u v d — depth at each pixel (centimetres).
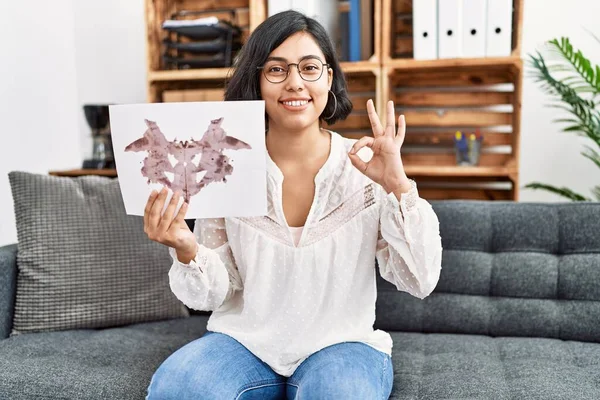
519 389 111
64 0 250
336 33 212
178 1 239
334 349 106
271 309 114
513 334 146
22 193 158
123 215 161
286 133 115
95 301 151
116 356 131
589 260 145
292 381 107
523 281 147
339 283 111
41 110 236
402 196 102
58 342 139
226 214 105
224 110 101
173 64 229
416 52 196
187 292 110
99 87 256
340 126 231
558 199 222
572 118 216
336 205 114
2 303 147
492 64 192
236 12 234
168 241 103
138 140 103
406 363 129
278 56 109
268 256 113
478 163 210
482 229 154
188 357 103
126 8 249
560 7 213
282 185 117
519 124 192
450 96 222
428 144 228
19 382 117
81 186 163
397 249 105
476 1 189
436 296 152
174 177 104
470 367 124
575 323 141
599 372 119
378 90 200
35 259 151
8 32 217
